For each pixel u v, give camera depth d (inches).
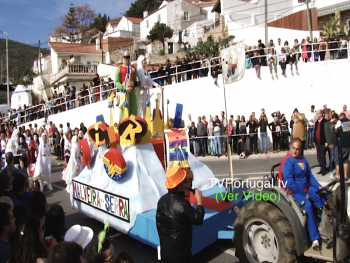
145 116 239.0
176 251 125.3
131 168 205.2
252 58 604.4
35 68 2185.0
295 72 582.2
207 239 177.3
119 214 197.2
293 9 1106.1
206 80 624.7
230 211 178.2
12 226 126.3
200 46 994.7
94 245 101.3
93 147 251.1
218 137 541.0
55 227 139.3
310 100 579.5
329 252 142.9
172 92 660.1
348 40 596.1
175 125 260.5
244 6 1099.9
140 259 184.5
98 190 217.9
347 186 148.1
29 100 1362.0
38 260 108.1
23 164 337.1
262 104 593.9
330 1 956.6
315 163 427.5
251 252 161.2
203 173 242.7
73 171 335.9
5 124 941.8
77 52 1499.8
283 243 143.6
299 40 871.7
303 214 148.5
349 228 136.5
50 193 369.7
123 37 1761.8
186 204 127.2
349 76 564.1
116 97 244.7
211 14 1734.7
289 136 536.1
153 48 1535.4
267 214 150.9
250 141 543.8
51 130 694.5
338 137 141.3
